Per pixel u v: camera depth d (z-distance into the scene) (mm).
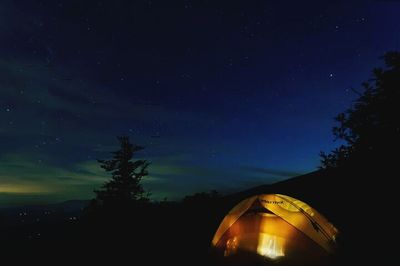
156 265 7516
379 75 11828
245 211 6777
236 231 6711
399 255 5832
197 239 8445
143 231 10258
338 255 6035
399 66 11625
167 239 8969
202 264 6996
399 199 7117
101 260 8539
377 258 5879
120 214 13273
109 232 11133
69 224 13883
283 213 6504
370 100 12047
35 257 9344
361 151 11578
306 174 9570
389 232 6324
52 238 11484
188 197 15500
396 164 8875
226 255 6621
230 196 10258
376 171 8633
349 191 7777
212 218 9227
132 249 8938
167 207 12336
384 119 11617
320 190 8109
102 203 21375
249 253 6406
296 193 8156
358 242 6242
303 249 6172
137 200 21812
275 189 8906
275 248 6297
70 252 9602
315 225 6266
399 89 11508
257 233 6539
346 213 6957
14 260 9156
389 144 10539
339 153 12883
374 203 7148
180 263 7355
